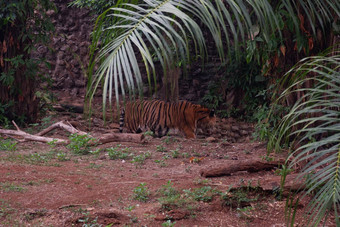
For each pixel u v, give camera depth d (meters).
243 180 6.75
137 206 5.88
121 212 5.59
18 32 13.05
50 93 15.80
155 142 11.00
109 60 3.38
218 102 17.25
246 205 5.86
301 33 7.54
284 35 8.67
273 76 9.51
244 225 5.31
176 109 12.94
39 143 10.52
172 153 9.48
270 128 9.85
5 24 12.75
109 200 6.11
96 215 5.31
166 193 6.36
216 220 5.45
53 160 8.67
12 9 12.17
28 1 12.77
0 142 10.10
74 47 19.48
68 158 8.81
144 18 3.59
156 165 8.54
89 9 18.75
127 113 13.47
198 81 17.88
